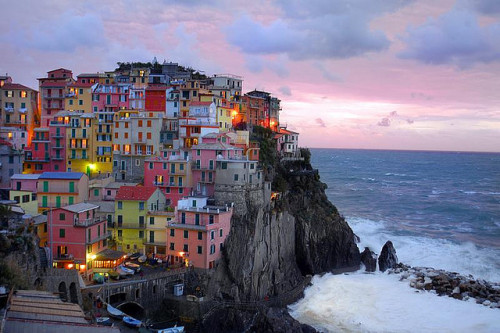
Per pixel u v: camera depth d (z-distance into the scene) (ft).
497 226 620.90
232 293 333.62
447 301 356.18
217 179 368.89
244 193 364.99
